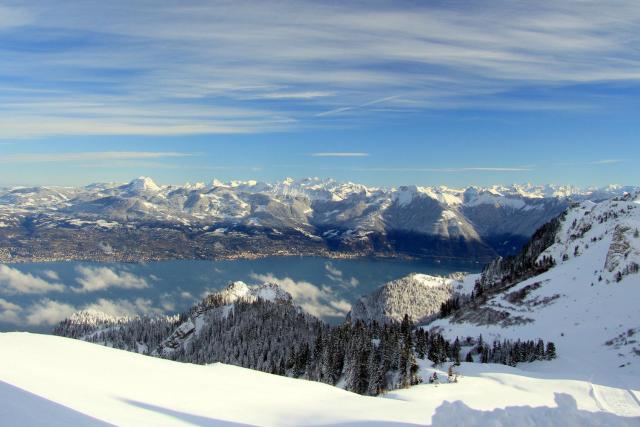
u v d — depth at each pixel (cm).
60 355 4709
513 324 15450
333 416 3959
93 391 3525
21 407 2503
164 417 3175
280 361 14512
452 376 8325
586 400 6512
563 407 2659
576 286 16838
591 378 8188
